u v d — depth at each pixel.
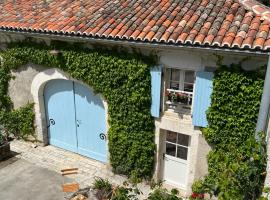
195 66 7.85
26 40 10.28
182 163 9.24
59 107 11.09
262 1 11.48
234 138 7.83
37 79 10.79
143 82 8.57
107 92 9.27
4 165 10.54
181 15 8.23
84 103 10.41
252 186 7.14
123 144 9.58
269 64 6.59
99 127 10.41
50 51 9.73
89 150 11.00
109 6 9.59
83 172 10.28
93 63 9.15
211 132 8.04
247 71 7.22
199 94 7.93
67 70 9.83
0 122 12.17
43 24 9.42
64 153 11.38
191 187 8.95
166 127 8.84
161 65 8.24
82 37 8.65
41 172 10.22
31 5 10.97
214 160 8.23
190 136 8.70
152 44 7.68
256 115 7.39
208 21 7.68
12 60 10.92
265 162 6.91
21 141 12.07
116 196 8.18
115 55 8.74
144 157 9.38
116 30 8.27
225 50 6.89
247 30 7.12
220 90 7.60
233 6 8.01
